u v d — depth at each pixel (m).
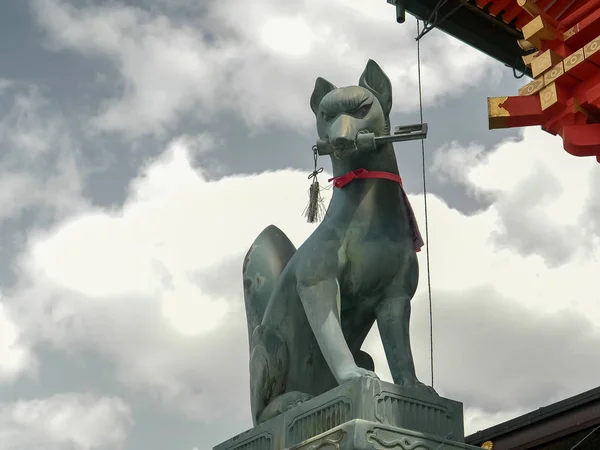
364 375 5.31
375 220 6.02
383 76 6.25
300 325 6.14
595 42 6.41
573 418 7.53
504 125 6.94
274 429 5.73
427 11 8.64
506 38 8.96
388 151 6.18
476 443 8.30
